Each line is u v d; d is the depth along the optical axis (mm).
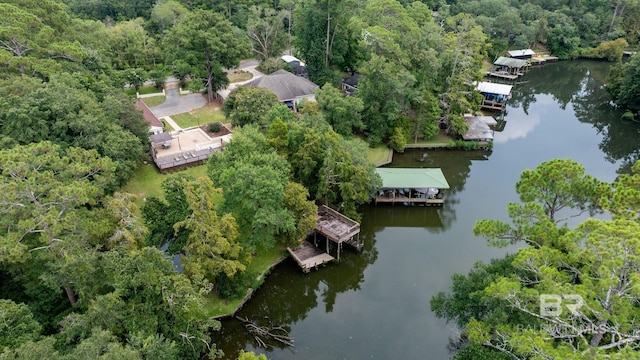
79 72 53750
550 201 29891
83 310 29328
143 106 66188
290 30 97562
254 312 37500
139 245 32344
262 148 45094
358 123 60250
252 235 37969
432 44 66312
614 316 20484
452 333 35344
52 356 21172
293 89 69625
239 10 102438
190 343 29094
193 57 67375
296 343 34594
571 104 84562
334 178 45219
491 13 108125
